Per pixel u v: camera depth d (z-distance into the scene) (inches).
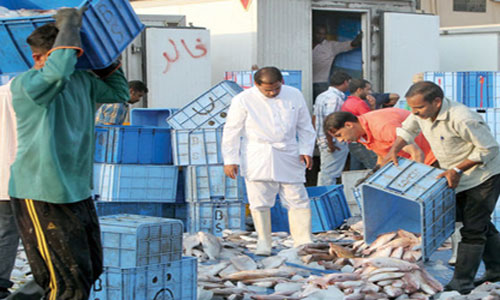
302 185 306.3
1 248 215.9
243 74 488.7
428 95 227.6
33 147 162.9
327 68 587.8
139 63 537.6
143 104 542.9
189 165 359.9
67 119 165.6
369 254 277.0
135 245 201.5
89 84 177.6
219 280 253.0
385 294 228.5
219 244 297.3
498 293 221.1
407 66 590.2
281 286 243.1
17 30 179.0
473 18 790.5
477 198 231.5
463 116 226.1
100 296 205.2
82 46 171.8
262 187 299.9
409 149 274.7
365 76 588.1
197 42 540.7
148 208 364.8
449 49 622.2
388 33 583.8
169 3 593.3
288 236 343.3
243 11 550.9
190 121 359.9
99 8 174.4
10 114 212.8
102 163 351.6
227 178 359.9
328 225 359.9
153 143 358.9
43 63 165.5
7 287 217.3
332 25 588.4
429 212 238.5
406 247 268.5
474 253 233.0
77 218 167.0
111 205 356.8
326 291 226.4
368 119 281.9
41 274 170.9
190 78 540.7
